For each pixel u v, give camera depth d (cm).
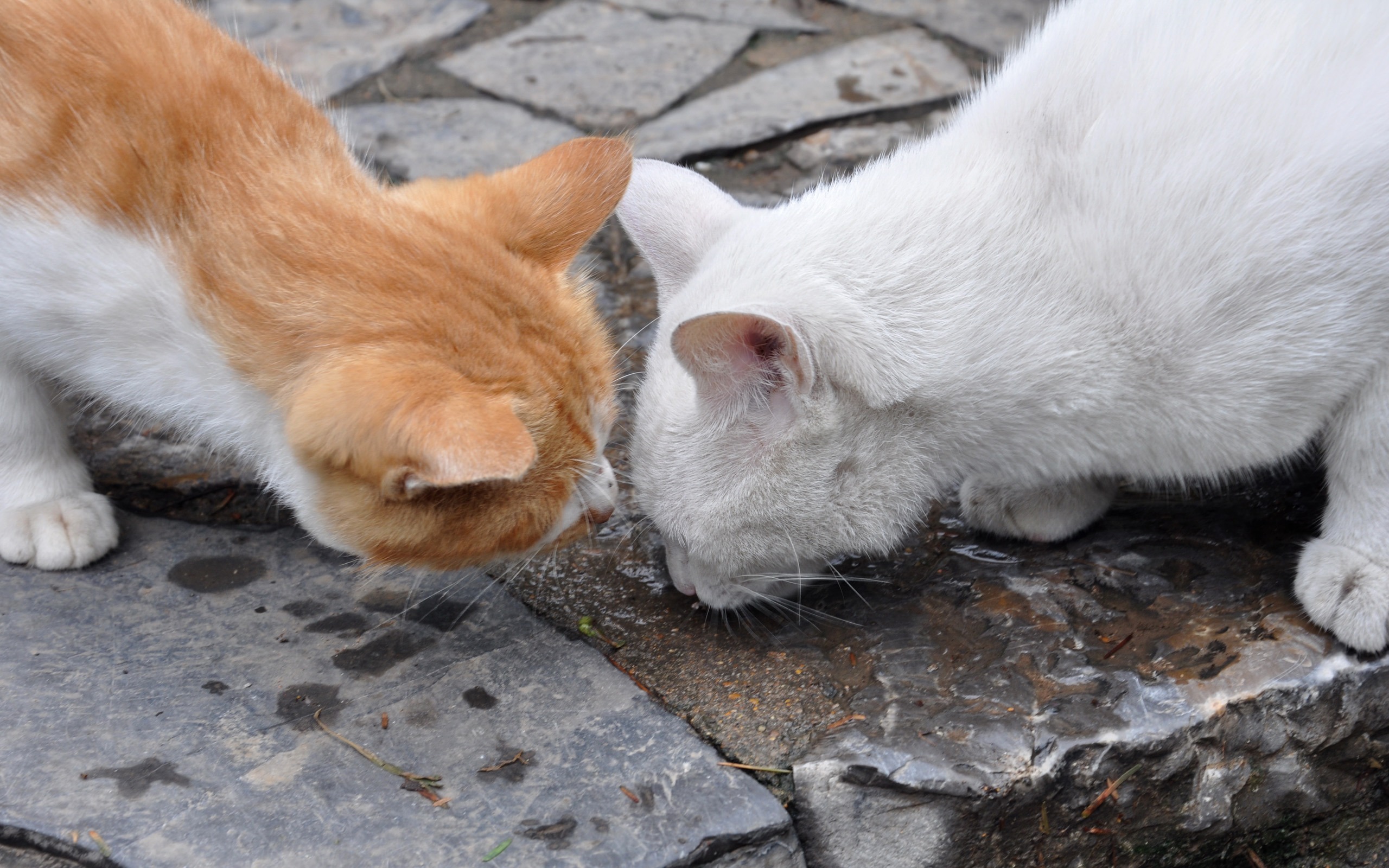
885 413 94
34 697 92
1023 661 95
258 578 99
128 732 91
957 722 92
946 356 93
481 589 99
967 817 91
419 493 88
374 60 143
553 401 90
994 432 96
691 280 97
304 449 87
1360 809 97
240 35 147
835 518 95
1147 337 94
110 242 90
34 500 99
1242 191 92
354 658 95
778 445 93
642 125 134
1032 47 101
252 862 86
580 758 91
